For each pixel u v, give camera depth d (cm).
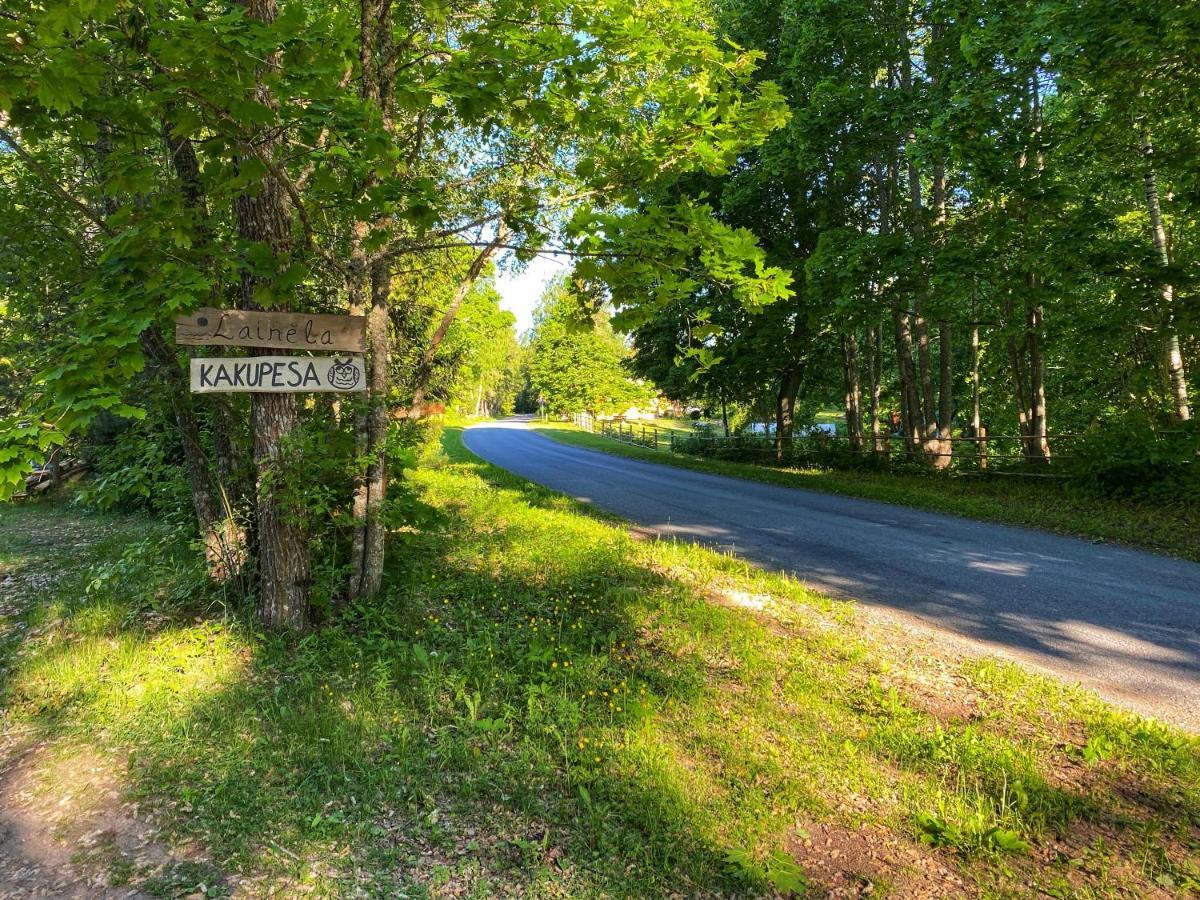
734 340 1877
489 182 675
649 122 618
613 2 468
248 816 305
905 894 279
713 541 927
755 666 482
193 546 566
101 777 333
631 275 444
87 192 496
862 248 1347
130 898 256
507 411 8819
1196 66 931
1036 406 1545
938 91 1269
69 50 281
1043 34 984
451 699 414
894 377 2775
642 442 3334
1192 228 1470
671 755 363
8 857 279
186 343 439
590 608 593
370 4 482
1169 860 299
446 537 838
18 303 559
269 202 462
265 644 467
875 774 359
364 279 519
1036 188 1182
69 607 595
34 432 309
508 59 407
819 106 1424
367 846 288
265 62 297
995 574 751
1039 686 455
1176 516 1000
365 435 534
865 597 668
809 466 1916
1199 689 464
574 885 270
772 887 278
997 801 338
